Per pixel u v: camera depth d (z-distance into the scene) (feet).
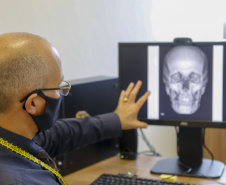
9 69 2.93
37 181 2.94
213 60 4.97
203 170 4.98
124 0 8.06
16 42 3.00
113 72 7.98
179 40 5.05
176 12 9.28
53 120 3.37
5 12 5.64
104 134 4.76
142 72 5.23
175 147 9.77
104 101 5.85
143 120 5.28
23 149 3.17
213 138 8.26
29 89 3.02
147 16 8.84
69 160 5.11
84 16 7.04
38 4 6.14
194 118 5.12
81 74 7.07
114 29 7.86
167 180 4.78
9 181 2.73
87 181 4.91
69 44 6.75
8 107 3.02
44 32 6.28
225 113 5.00
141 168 5.27
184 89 5.10
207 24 9.24
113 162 5.58
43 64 3.04
